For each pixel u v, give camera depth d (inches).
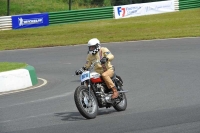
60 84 807.7
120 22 2059.5
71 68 1023.6
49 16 2037.4
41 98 664.4
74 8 2684.5
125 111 544.1
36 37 1738.4
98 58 513.7
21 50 1430.9
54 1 2723.9
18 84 776.3
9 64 957.8
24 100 652.7
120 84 544.4
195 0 2404.0
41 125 479.2
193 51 1185.4
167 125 455.8
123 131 436.5
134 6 2233.0
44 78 900.6
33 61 1179.3
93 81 505.7
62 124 478.9
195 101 590.9
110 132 433.7
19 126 479.8
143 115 512.7
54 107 586.9
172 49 1246.3
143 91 696.4
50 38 1694.1
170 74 860.0
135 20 2102.6
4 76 757.3
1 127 478.9
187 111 524.7
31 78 813.9
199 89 689.0
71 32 1828.2
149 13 2272.4
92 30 1851.6
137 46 1354.6
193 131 427.5
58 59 1187.9
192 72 869.2
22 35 1801.2
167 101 601.3
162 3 2306.8
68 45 1491.1
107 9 2176.4
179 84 745.6
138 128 446.9
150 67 965.2
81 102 490.3
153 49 1269.7
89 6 2775.6
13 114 550.9
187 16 2144.4
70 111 555.2
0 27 1923.0
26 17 1975.9
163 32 1681.8
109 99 515.8
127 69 956.0
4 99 670.5
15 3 2613.2
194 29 1716.3
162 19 2091.5
